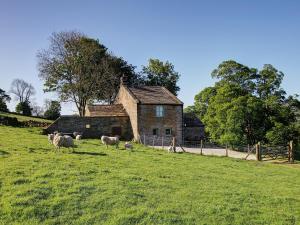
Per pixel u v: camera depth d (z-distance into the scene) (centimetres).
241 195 1812
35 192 1518
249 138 5303
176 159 2989
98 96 7888
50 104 9481
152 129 5344
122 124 5544
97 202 1466
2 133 3769
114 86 8056
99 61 8088
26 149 2570
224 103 5444
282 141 5028
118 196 1551
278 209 1650
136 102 5272
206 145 5584
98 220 1319
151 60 9338
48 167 1952
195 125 6166
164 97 5662
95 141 4172
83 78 7525
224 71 6481
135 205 1477
